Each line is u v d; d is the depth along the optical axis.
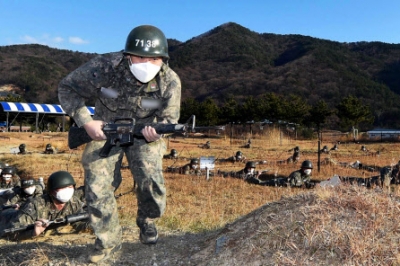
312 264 3.71
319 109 49.88
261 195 11.26
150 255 4.95
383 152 27.11
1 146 27.22
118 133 4.42
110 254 4.83
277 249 3.99
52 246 5.66
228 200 10.55
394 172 10.46
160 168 4.75
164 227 6.70
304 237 3.96
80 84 4.49
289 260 3.77
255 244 4.17
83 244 5.77
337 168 17.48
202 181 13.84
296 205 4.52
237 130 48.91
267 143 33.97
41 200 6.38
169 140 32.16
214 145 31.52
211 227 6.65
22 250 5.50
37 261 4.96
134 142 4.72
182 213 8.33
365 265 3.59
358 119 49.41
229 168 18.16
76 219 5.83
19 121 54.41
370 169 17.45
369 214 4.10
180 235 5.96
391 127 78.31
